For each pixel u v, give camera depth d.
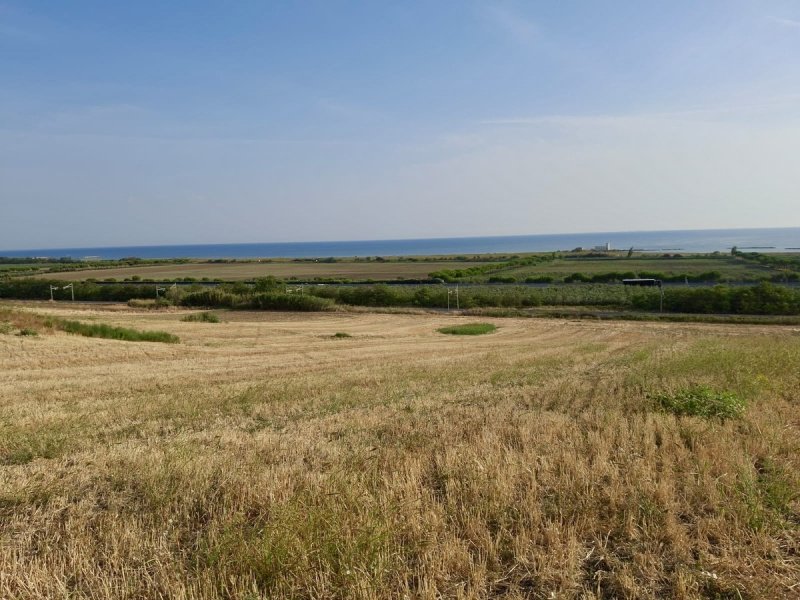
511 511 5.55
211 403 12.22
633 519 5.31
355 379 16.06
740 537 5.07
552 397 12.58
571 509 5.61
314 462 7.42
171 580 4.34
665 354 21.11
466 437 8.73
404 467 6.82
